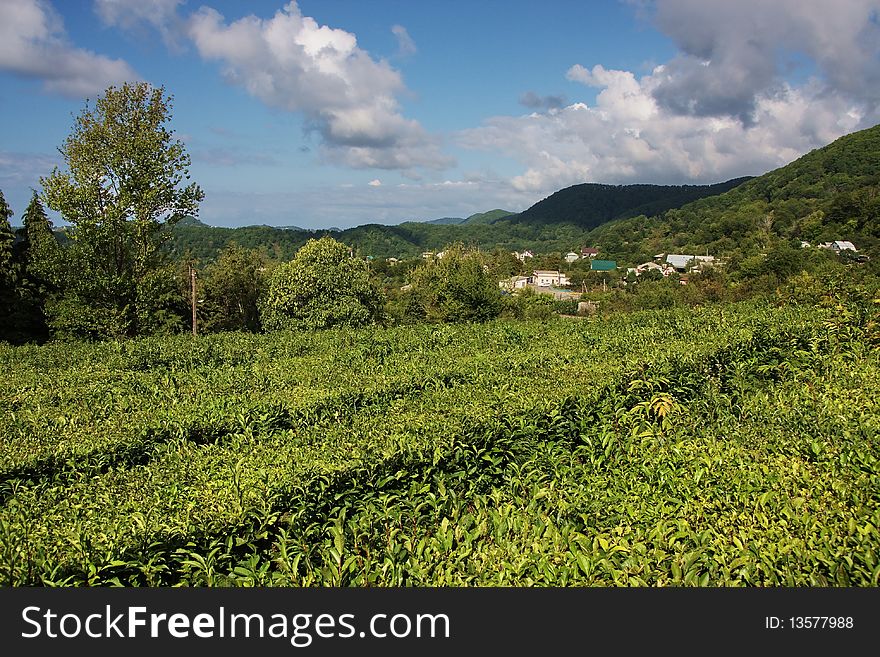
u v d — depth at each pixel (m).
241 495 6.96
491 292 40.28
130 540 6.04
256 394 12.27
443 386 12.77
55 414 11.08
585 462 8.90
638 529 6.01
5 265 35.59
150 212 29.53
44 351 18.80
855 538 5.41
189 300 44.53
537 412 9.46
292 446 8.70
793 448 7.69
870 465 6.87
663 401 9.44
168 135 29.70
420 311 47.78
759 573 5.27
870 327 12.63
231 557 6.38
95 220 28.33
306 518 7.08
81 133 28.09
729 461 7.53
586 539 5.83
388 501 7.43
